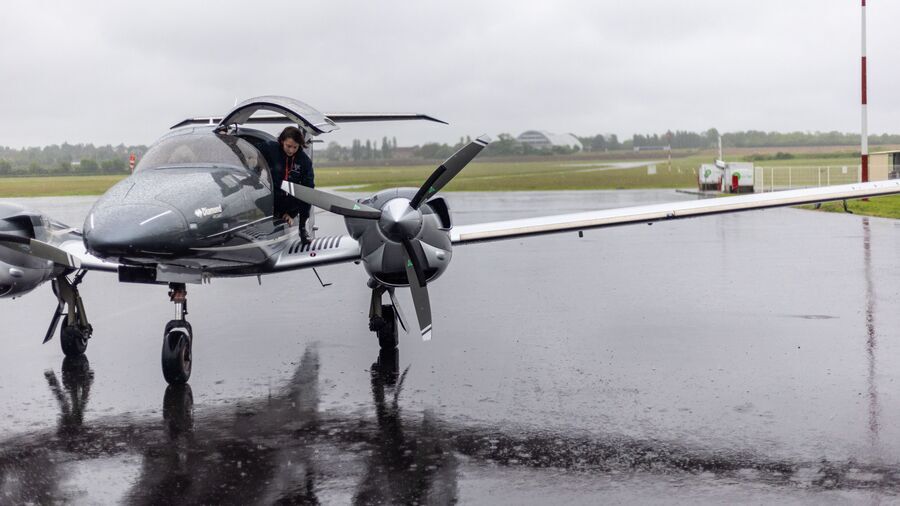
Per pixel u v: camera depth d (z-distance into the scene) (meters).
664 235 24.14
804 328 10.30
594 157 153.12
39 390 8.06
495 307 12.41
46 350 10.02
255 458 6.02
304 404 7.43
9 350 10.02
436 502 5.15
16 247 8.59
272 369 8.80
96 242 7.35
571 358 8.99
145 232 7.37
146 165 8.66
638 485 5.38
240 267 8.94
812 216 30.80
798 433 6.32
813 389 7.53
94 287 15.84
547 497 5.20
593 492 5.27
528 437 6.39
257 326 11.34
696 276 15.30
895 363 8.42
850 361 8.55
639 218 9.99
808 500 5.06
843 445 6.03
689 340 9.78
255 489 5.41
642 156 153.12
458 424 6.75
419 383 8.09
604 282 14.85
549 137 163.88
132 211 7.51
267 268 9.33
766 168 82.81
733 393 7.47
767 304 12.12
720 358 8.84
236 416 7.11
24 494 5.37
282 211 9.62
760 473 5.53
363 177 87.62
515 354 9.24
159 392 7.95
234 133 9.39
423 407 7.26
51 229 9.30
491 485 5.43
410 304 12.88
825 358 8.70
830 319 10.85
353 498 5.23
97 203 7.93
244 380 8.34
